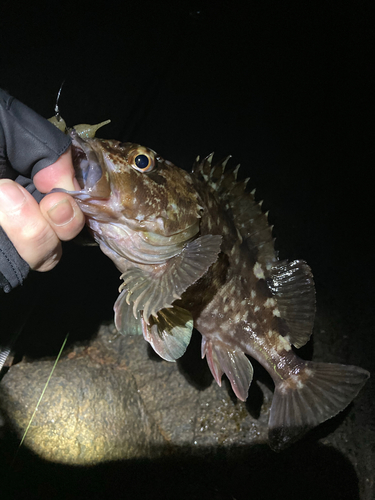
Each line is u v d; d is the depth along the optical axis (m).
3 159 0.17
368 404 0.25
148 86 0.38
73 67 0.37
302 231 0.32
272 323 0.24
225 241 0.23
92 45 0.38
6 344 0.24
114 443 0.23
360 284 0.29
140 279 0.20
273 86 0.41
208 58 0.43
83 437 0.23
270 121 0.39
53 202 0.16
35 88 0.35
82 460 0.22
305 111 0.39
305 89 0.41
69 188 0.18
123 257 0.21
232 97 0.40
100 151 0.19
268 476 0.24
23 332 0.25
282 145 0.37
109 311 0.27
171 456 0.24
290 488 0.23
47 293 0.27
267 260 0.24
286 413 0.23
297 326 0.24
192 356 0.27
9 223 0.15
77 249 0.28
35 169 0.17
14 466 0.21
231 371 0.23
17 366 0.24
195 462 0.24
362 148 0.36
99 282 0.28
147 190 0.20
